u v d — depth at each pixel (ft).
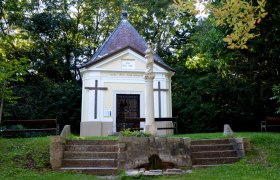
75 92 78.18
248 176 23.85
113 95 56.49
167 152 29.40
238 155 32.04
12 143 32.86
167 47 105.29
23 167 27.25
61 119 74.49
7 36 81.66
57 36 89.66
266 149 31.78
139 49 62.75
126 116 57.00
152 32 103.86
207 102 76.13
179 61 100.68
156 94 57.82
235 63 65.26
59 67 85.76
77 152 30.22
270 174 24.27
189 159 29.76
